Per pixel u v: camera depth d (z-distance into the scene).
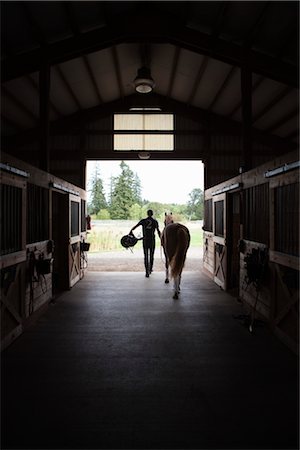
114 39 5.41
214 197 6.50
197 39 5.33
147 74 6.29
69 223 5.63
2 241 2.99
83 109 8.62
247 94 5.26
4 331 3.04
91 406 2.12
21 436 1.83
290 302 3.00
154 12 5.30
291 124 7.78
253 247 4.14
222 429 1.89
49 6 4.45
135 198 29.48
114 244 14.09
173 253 5.08
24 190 3.50
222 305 4.66
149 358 2.86
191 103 8.59
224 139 8.77
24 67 5.27
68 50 5.29
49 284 4.63
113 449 1.72
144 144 8.77
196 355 2.92
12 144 8.32
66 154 8.62
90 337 3.38
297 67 5.40
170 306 4.61
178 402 2.16
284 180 3.10
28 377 2.50
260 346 3.13
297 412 2.06
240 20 4.87
